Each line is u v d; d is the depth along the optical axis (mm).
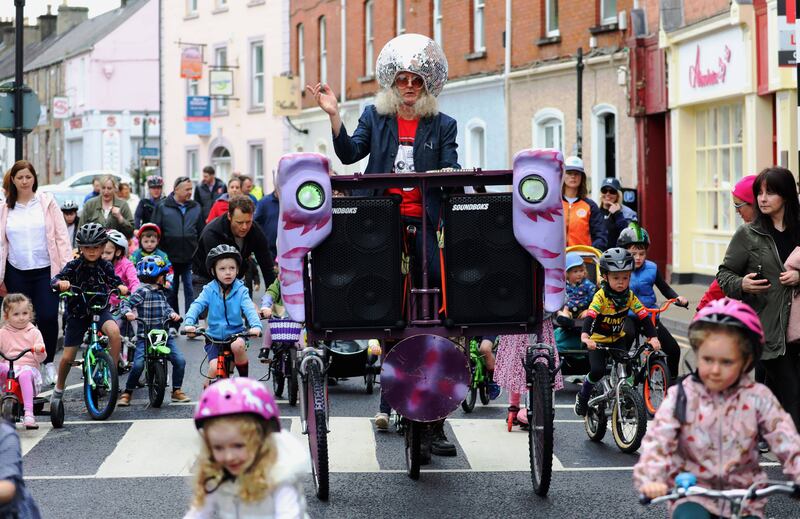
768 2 21797
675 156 25953
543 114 31547
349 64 43969
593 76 29312
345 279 8672
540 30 31500
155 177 23109
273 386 14062
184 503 8898
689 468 5793
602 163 29391
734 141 24016
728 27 23219
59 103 78562
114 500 8992
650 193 27375
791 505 8656
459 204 8695
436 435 10422
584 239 14984
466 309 8750
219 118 54875
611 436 11258
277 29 50688
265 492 5188
